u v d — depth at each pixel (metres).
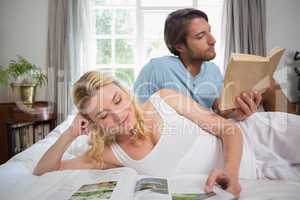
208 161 0.88
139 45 2.77
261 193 0.72
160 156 0.87
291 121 0.97
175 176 0.82
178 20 1.11
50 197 0.66
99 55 2.79
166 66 1.18
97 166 0.92
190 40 1.11
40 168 0.88
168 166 0.87
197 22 1.09
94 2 2.76
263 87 0.93
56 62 2.56
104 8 2.77
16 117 2.24
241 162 0.85
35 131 2.38
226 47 2.51
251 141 0.94
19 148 2.25
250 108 0.94
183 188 0.70
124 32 2.79
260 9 2.52
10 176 0.85
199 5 2.73
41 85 2.54
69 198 0.64
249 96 0.92
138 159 0.88
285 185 0.78
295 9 2.65
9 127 2.17
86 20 2.61
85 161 0.93
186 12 1.11
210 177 0.70
